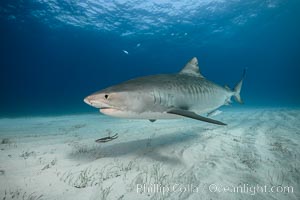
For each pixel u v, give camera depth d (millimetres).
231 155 4742
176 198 2863
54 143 5578
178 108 4461
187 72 5617
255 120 10398
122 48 56719
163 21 35969
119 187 3080
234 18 34375
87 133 7203
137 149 5031
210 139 6180
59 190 2918
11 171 3473
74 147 5145
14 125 9477
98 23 35875
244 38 49812
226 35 44594
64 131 7637
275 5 29812
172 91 4449
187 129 7762
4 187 2920
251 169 3951
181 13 32750
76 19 33062
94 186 3064
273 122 9656
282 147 5383
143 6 30375
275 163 4273
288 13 33156
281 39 57062
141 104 3900
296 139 6281
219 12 31906
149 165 4008
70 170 3635
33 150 4781
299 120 10164
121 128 8242
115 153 4703
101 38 46094
